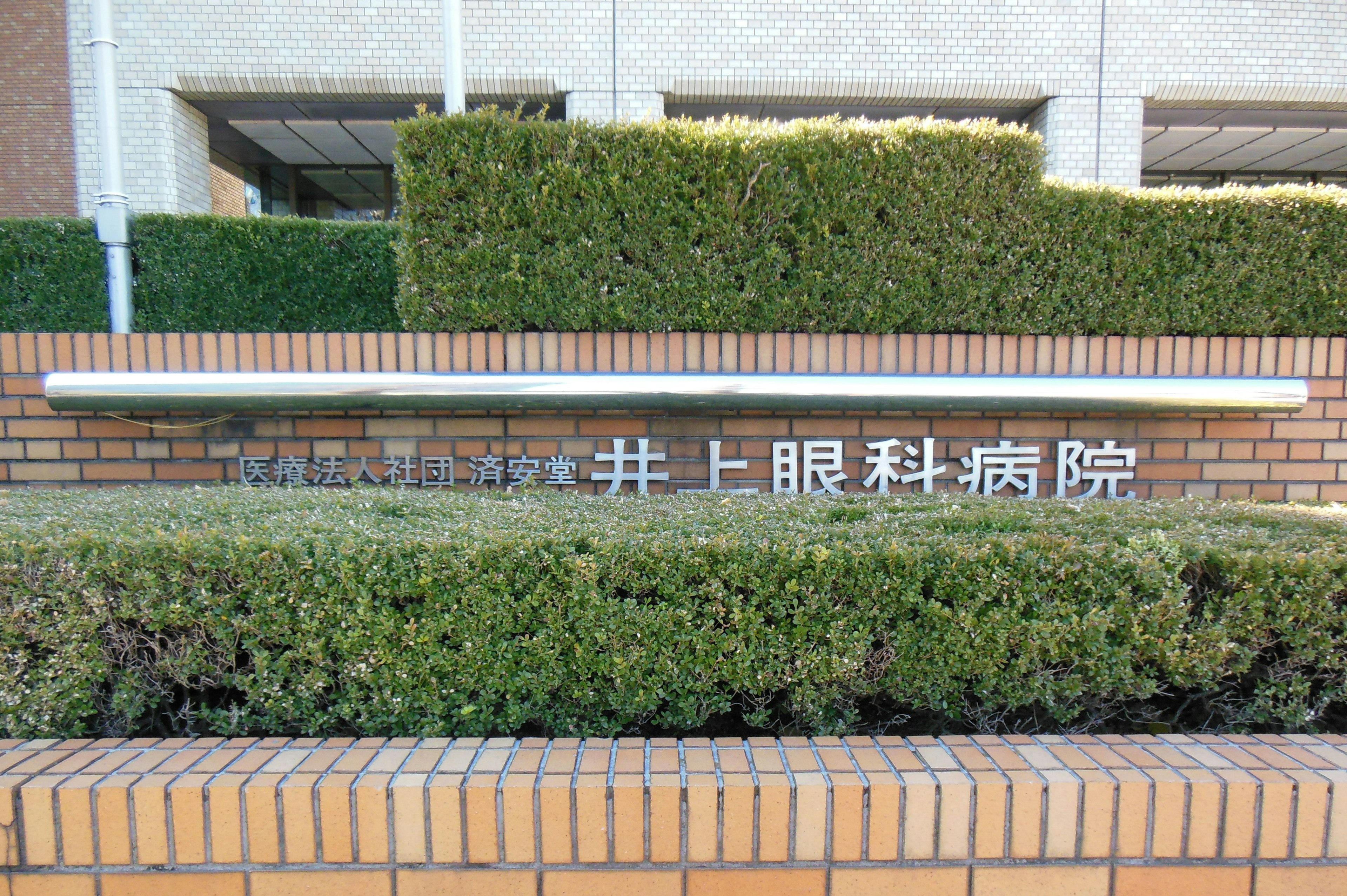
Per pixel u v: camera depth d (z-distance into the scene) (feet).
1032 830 5.90
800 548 7.00
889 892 5.91
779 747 6.57
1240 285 12.73
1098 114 29.91
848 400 11.68
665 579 7.02
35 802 5.84
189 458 12.17
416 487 12.25
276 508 8.78
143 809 5.85
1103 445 12.49
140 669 7.14
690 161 12.18
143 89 28.86
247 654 7.35
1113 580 7.07
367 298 16.46
